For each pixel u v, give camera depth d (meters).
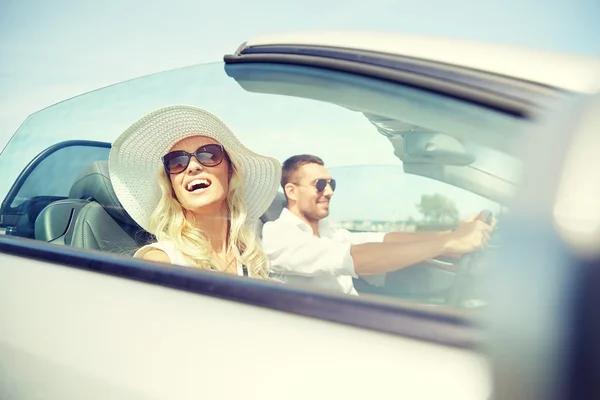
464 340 0.87
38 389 1.41
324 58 1.28
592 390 0.62
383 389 0.88
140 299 1.26
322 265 1.26
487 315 0.75
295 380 0.96
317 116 1.23
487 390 0.77
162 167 1.62
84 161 1.80
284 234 1.38
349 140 1.19
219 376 1.05
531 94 1.00
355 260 1.18
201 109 1.57
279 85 1.33
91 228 1.62
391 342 0.92
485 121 1.01
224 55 1.50
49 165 1.88
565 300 0.65
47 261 1.55
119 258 1.41
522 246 0.71
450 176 1.07
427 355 0.88
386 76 1.17
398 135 1.13
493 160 0.98
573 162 0.71
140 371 1.17
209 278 1.20
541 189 0.73
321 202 1.32
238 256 1.49
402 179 1.14
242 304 1.11
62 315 1.39
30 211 1.81
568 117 0.79
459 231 1.03
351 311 0.99
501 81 1.04
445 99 1.08
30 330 1.45
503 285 0.72
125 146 1.67
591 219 0.66
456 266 1.02
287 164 1.40
